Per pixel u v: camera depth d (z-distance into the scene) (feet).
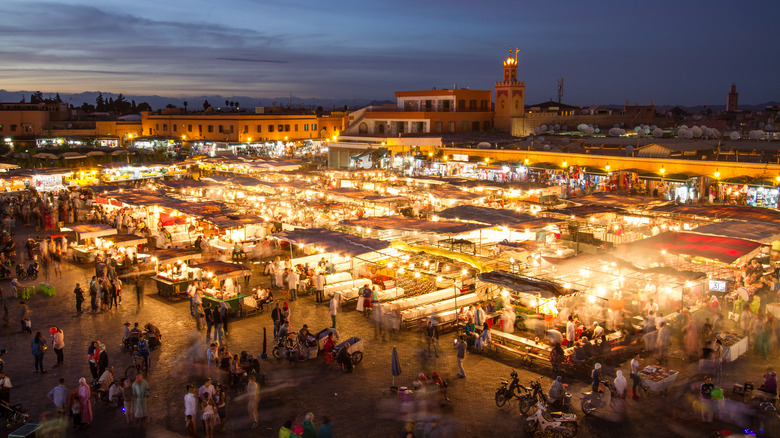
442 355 73.36
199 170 223.10
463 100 257.14
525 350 71.72
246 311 87.81
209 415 54.75
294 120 312.50
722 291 84.79
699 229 93.66
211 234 130.52
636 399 61.72
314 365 71.51
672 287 80.79
